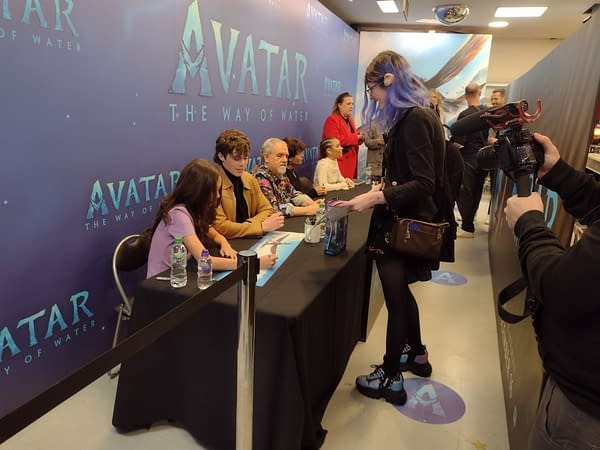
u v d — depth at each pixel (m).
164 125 2.52
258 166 3.02
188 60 2.66
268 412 1.45
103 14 2.03
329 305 1.73
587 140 1.31
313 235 2.16
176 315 0.97
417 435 1.84
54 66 1.82
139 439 1.76
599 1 5.11
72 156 1.96
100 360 0.78
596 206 0.99
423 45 6.72
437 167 1.69
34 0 1.71
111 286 2.29
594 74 1.33
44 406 0.68
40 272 1.88
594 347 0.72
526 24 6.50
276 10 3.75
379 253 1.86
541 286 0.75
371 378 2.05
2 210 1.69
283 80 4.05
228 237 2.18
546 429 0.84
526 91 3.35
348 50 6.12
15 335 1.81
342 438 1.80
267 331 1.41
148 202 2.47
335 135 4.43
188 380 1.62
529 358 1.66
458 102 6.87
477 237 5.01
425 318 2.95
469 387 2.19
